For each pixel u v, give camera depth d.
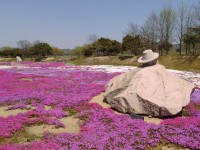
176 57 66.69
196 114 15.91
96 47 95.44
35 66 60.69
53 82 30.53
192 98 20.17
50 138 12.27
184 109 16.95
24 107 18.53
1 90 25.28
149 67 17.05
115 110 16.89
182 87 15.99
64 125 14.31
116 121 14.42
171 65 63.72
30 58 108.38
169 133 12.52
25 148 10.94
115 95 17.50
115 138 11.89
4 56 117.25
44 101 19.91
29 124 14.62
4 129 13.34
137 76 16.42
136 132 12.62
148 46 85.19
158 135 12.27
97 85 26.83
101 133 12.63
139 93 15.42
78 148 10.91
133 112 15.49
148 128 13.05
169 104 14.85
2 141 12.20
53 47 125.81
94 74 39.41
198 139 11.70
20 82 30.66
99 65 63.81
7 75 38.22
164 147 11.35
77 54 123.25
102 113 15.84
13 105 19.44
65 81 31.52
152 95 15.33
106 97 18.34
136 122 14.00
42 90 25.06
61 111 17.00
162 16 82.12
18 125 14.00
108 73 40.53
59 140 11.81
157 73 16.45
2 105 19.58
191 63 61.09
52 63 71.06
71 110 17.45
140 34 86.19
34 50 108.44
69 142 11.56
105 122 14.55
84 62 77.81
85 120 15.27
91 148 11.04
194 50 78.00
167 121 14.05
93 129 13.34
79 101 19.11
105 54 97.06
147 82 15.90
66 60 87.56
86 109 17.33
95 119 14.99
